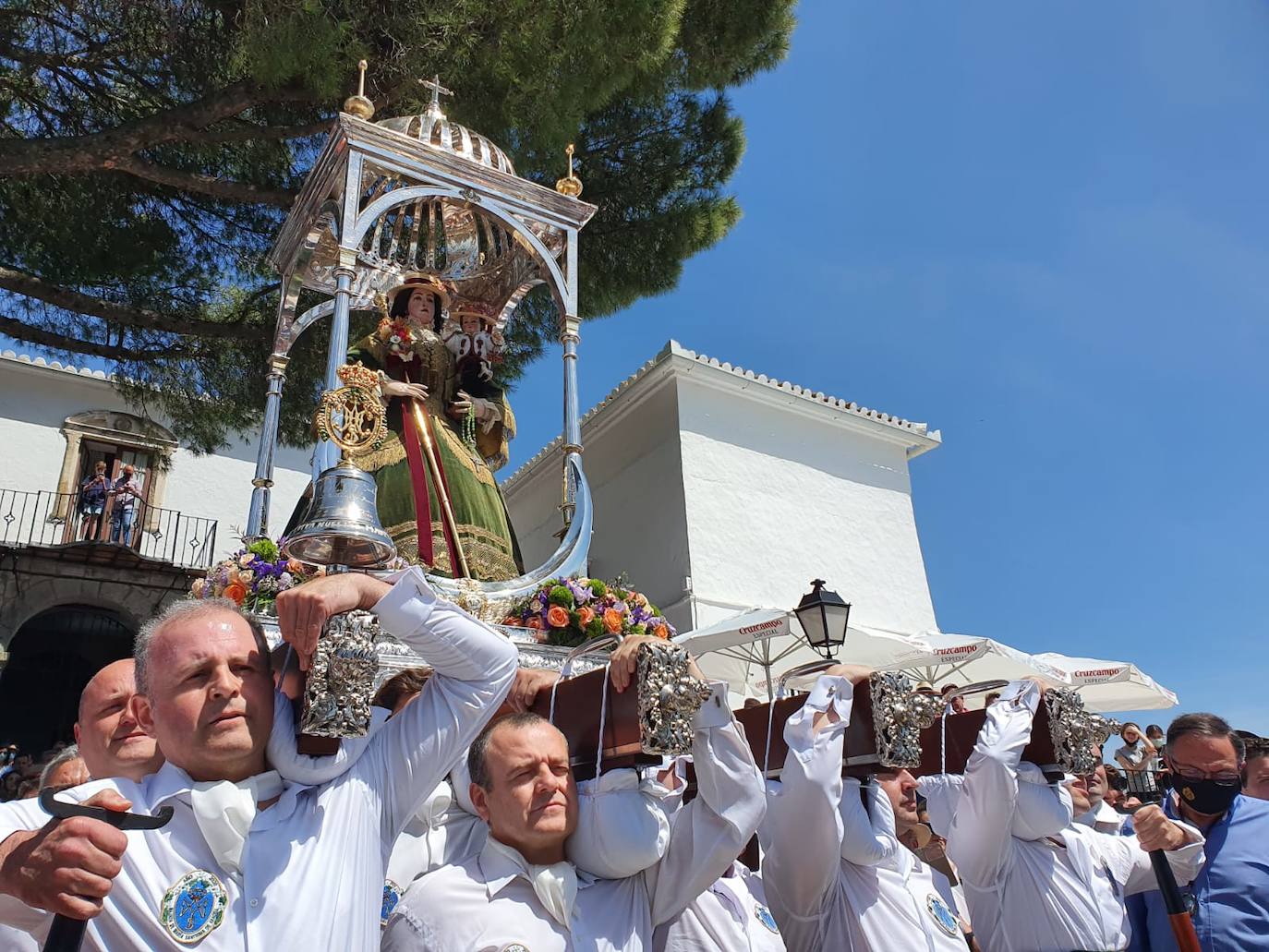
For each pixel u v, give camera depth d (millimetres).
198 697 2166
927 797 4121
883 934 3301
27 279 10172
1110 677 12672
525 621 5773
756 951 2971
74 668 16734
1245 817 4270
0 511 16312
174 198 10977
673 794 3158
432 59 8461
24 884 1827
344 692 2168
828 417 17266
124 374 11812
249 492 18203
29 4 9547
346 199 6750
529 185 7555
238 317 11602
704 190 12422
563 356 7410
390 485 6520
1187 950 3576
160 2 9156
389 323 7449
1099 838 4266
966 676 13250
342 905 2135
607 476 17047
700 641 10930
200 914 2021
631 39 8789
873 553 17109
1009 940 3658
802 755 3055
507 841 2654
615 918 2688
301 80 8852
